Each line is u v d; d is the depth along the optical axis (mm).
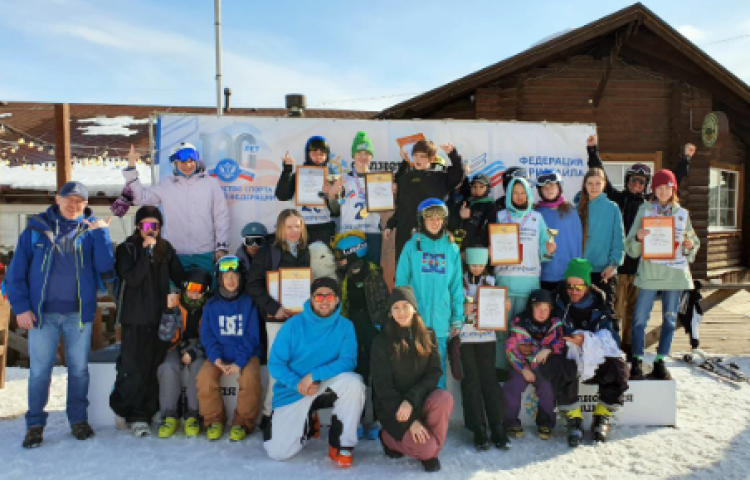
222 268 3676
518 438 3701
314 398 3336
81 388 3670
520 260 3834
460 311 3611
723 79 8422
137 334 3691
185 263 4363
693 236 4359
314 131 5000
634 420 3932
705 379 5023
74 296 3590
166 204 4328
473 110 8727
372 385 3500
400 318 3236
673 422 3924
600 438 3629
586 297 3785
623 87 8758
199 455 3389
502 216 4031
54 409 4281
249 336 3787
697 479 3100
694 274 9203
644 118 8812
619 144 8789
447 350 3834
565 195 5324
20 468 3182
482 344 3732
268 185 4961
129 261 3674
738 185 11016
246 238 4211
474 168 5215
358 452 3496
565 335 3738
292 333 3422
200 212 4363
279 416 3318
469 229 4168
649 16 7695
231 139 4910
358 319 3791
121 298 3699
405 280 3680
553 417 3697
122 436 3693
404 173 4348
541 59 7992
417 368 3260
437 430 3201
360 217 4340
